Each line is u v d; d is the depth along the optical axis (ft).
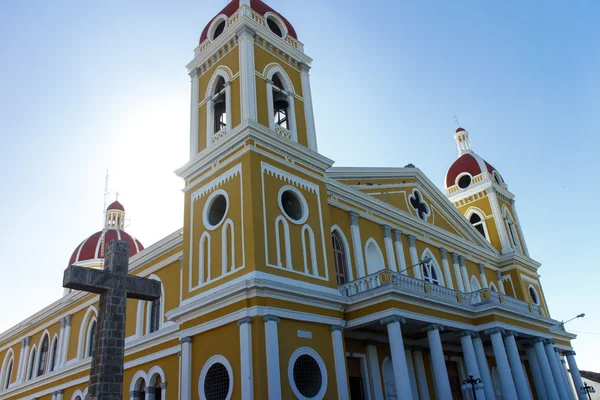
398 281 69.77
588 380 171.12
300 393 60.64
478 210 132.05
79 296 111.45
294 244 69.82
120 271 48.06
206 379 63.87
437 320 72.18
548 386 85.30
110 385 43.50
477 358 77.46
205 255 71.46
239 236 66.80
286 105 82.43
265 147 71.92
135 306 94.12
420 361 85.92
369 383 76.59
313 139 82.12
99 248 155.74
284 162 73.77
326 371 64.64
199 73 87.04
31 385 116.67
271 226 67.77
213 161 75.10
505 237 125.90
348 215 86.28
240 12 81.30
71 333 112.27
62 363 109.29
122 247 49.03
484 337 83.30
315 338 65.62
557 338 113.09
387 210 93.97
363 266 83.87
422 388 83.76
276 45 83.25
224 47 82.33
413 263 94.68
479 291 81.41
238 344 61.05
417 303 70.23
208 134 79.71
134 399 85.05
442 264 102.42
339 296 69.82
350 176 93.45
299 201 74.18
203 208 74.18
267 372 58.13
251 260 63.46
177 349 79.20
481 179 134.10
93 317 107.04
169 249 90.89
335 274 73.51
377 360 79.46
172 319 71.10
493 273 120.16
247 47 77.66
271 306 61.72
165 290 89.10
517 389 77.41
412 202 104.78
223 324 63.52
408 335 82.69
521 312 84.02
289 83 83.10
